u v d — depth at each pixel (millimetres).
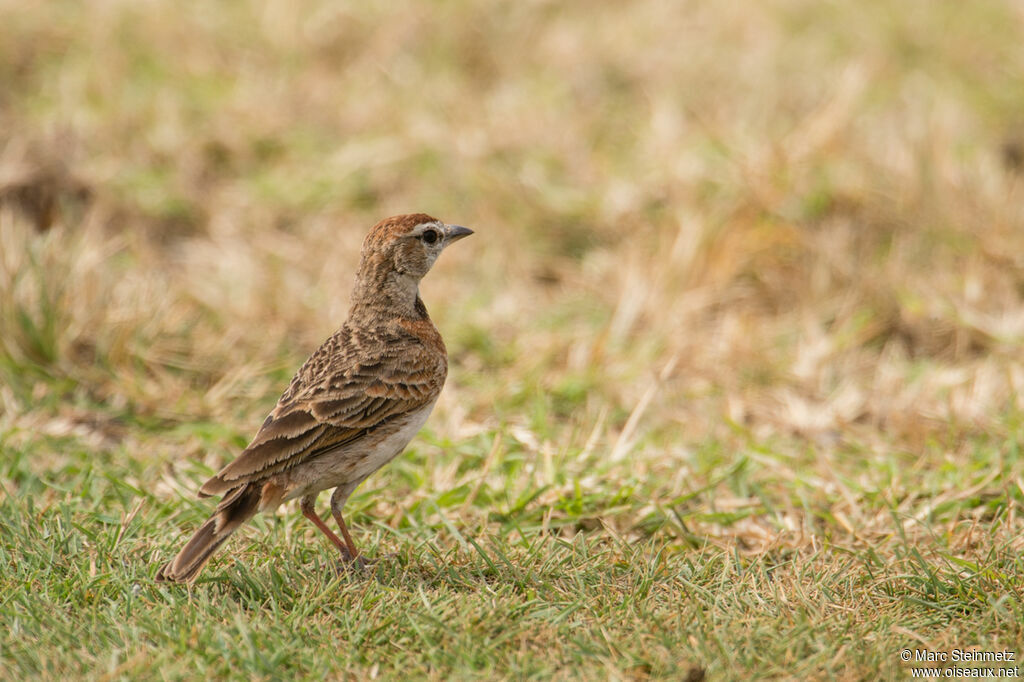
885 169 16422
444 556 8969
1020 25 21234
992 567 8672
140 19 20234
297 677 7258
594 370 13094
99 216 15906
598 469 10766
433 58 20078
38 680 7086
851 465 11367
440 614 7867
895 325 14523
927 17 21312
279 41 20109
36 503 9828
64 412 12055
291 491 8445
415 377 9055
